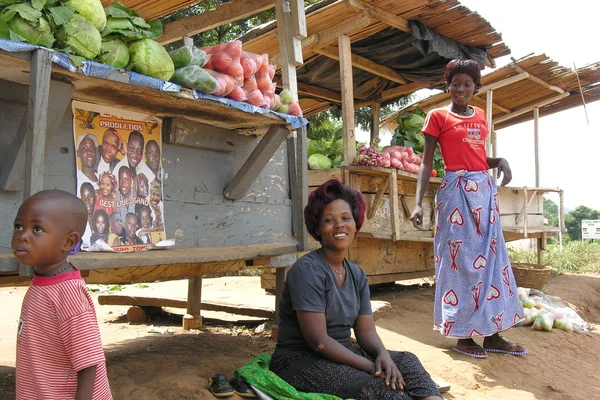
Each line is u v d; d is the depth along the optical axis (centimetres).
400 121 834
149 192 352
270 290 629
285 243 443
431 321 550
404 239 644
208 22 577
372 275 661
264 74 389
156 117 359
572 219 3622
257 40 677
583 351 522
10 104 284
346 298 307
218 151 398
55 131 277
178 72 326
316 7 624
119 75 281
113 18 306
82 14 283
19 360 203
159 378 324
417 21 665
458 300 434
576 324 603
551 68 878
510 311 447
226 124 388
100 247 318
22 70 265
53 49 264
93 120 325
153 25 342
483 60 752
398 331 497
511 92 988
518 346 455
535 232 972
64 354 201
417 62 794
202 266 373
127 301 574
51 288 202
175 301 551
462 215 438
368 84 881
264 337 476
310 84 868
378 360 285
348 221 303
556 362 464
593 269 1127
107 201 328
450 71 450
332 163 743
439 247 448
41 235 197
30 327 200
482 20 666
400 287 782
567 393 388
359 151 651
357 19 629
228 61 351
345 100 646
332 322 301
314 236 316
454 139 445
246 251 360
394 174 633
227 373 350
